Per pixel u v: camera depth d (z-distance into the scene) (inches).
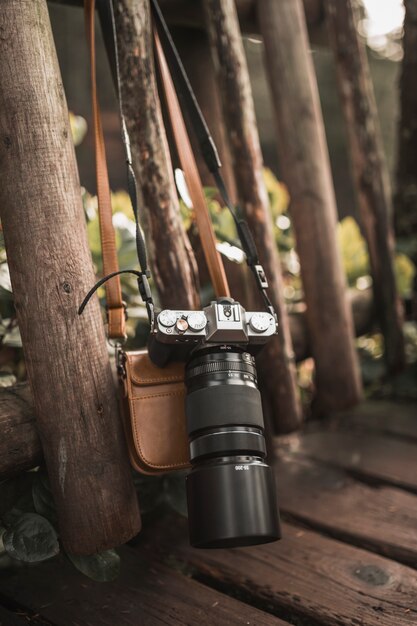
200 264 83.4
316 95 102.8
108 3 61.7
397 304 114.6
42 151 52.4
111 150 231.6
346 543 69.4
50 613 57.3
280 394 92.8
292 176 101.0
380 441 93.4
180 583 61.1
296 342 104.0
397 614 55.4
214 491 47.5
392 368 115.9
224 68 84.9
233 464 48.0
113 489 55.6
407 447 90.8
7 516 57.4
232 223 83.6
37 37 52.7
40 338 53.1
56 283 52.8
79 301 53.9
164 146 70.8
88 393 54.2
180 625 55.1
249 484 47.7
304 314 107.0
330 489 80.1
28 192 52.0
